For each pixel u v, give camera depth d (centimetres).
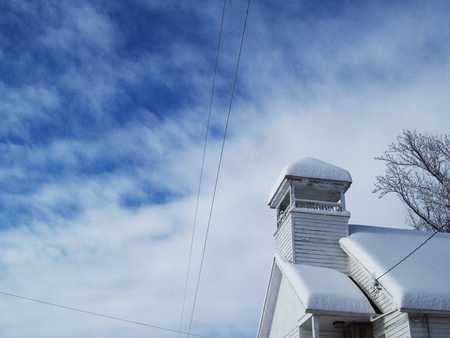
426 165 3609
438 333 1659
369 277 1972
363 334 1911
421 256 2016
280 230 2552
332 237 2366
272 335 2384
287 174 2473
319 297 1805
